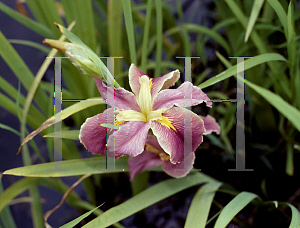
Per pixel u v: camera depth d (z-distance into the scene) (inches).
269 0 24.5
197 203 24.6
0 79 27.1
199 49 41.3
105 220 23.6
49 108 28.4
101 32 37.8
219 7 35.8
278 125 32.6
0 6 27.5
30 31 49.3
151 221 31.4
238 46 32.9
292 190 29.6
